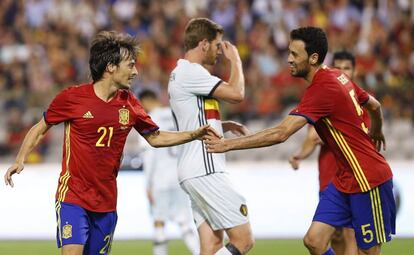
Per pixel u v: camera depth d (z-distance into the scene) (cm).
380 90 5550
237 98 2548
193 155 2589
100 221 2345
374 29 6384
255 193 4741
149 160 3662
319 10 6531
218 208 2575
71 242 2269
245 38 6388
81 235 2277
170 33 6494
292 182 4728
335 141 2470
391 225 2561
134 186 4688
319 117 2405
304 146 3188
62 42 6531
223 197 2572
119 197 4684
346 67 3067
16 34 6600
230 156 5478
